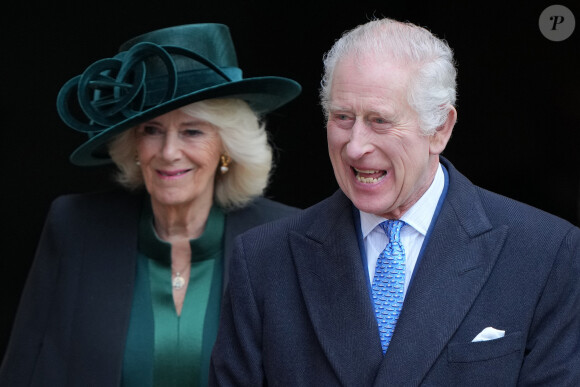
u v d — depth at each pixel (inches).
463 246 392.5
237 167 576.7
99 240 570.6
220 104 554.6
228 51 584.7
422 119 372.5
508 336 376.8
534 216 397.4
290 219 430.0
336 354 394.0
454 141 914.1
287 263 416.8
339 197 417.7
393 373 380.5
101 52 941.2
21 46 931.3
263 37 951.0
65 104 558.6
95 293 560.1
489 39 900.0
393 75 367.2
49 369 555.2
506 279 385.4
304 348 405.1
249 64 952.9
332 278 403.5
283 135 967.6
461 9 907.4
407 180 379.9
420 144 377.4
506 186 905.5
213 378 430.6
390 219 403.9
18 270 954.7
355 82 369.7
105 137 549.6
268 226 431.5
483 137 908.0
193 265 573.0
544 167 895.1
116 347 550.3
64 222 577.9
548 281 381.4
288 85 569.3
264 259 420.5
